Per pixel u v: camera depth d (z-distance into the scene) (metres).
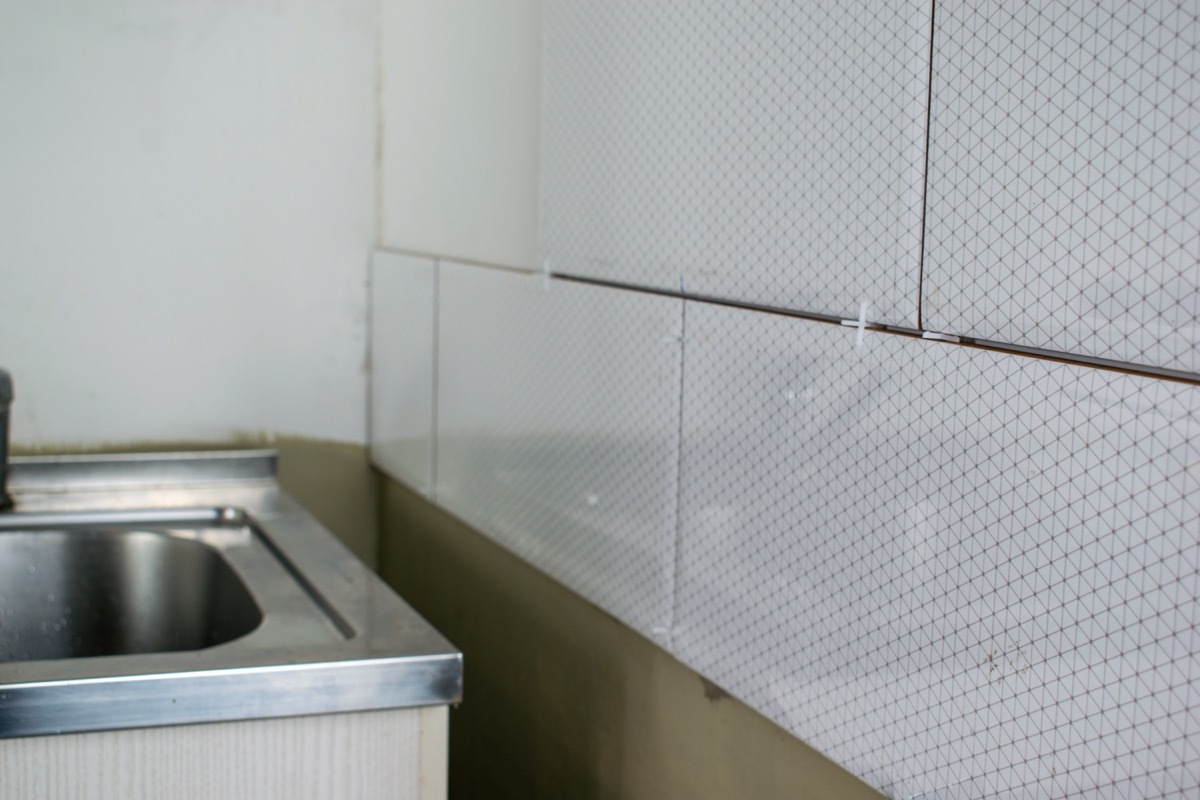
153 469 1.91
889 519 0.92
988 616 0.82
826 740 1.00
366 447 2.33
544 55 1.50
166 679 1.06
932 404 0.87
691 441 1.19
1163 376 0.70
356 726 1.13
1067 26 0.75
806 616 1.02
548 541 1.52
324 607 1.34
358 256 2.29
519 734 1.71
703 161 1.16
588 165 1.40
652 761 1.35
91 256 2.11
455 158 1.86
